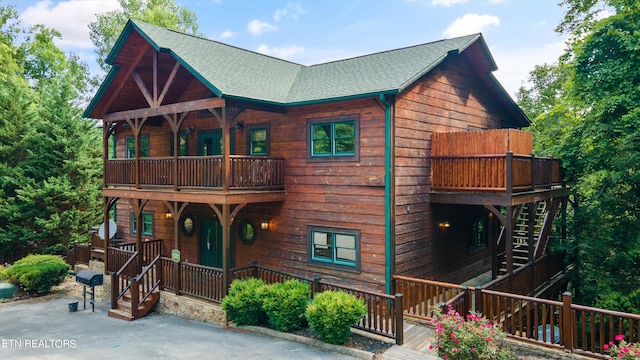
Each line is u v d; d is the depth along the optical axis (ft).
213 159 34.73
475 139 34.37
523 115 54.08
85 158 63.36
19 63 103.55
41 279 46.96
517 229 47.57
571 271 47.01
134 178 42.91
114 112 47.57
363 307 27.04
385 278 32.71
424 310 31.14
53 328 34.35
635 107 38.91
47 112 62.34
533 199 36.01
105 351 28.27
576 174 46.62
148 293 38.47
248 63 44.34
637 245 41.75
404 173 33.96
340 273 35.55
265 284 32.83
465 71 43.86
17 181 60.44
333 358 25.41
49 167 62.28
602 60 41.88
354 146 34.65
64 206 62.39
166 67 43.39
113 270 45.70
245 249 42.96
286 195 39.32
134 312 36.86
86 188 63.67
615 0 40.83
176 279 38.11
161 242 50.52
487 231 48.78
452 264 41.06
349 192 34.99
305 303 29.91
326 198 36.52
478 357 20.94
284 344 28.35
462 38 40.37
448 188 35.35
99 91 44.62
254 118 41.81
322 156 36.70
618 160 41.68
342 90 34.86
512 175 31.89
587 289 45.50
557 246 43.45
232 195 34.14
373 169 33.50
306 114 37.73
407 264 34.30
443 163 35.83
